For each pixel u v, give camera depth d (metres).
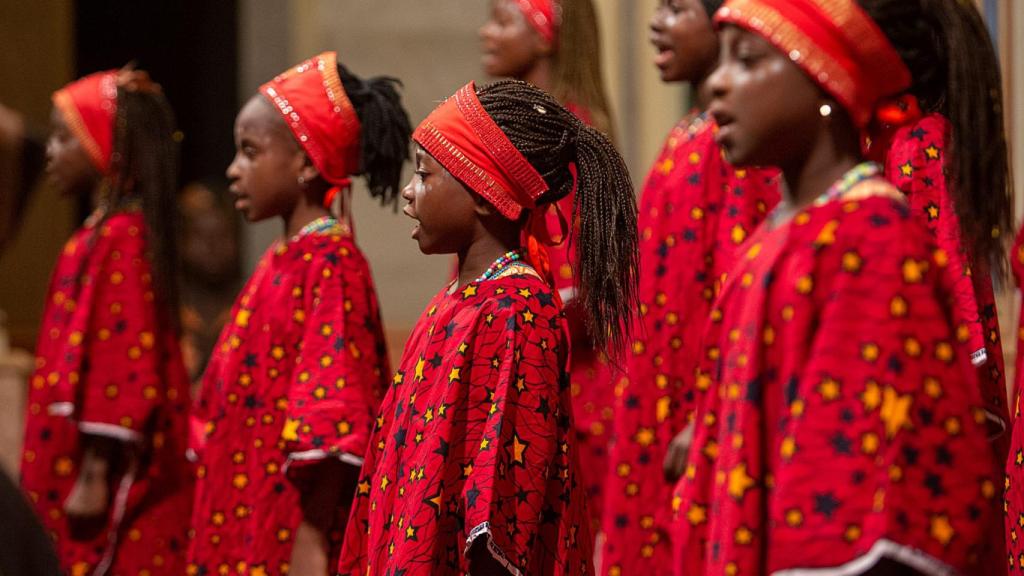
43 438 6.18
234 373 4.94
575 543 3.65
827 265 2.81
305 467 4.58
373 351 4.79
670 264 4.86
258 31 11.16
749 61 2.94
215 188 10.35
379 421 3.92
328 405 4.57
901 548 2.66
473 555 3.50
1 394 8.49
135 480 6.14
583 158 3.75
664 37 4.92
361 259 4.90
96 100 6.30
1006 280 3.54
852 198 2.84
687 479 3.17
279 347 4.84
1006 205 3.29
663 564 4.82
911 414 2.70
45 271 10.91
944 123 3.51
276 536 4.81
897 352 2.72
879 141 3.23
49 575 2.25
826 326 2.77
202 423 5.27
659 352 4.85
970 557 2.71
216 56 12.05
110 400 6.02
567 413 3.67
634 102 9.48
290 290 4.85
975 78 3.18
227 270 9.94
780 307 2.85
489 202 3.68
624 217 3.77
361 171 5.02
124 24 12.11
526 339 3.55
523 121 3.68
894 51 2.93
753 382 2.86
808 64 2.89
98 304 6.10
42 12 11.02
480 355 3.56
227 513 4.91
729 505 2.86
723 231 4.78
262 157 4.95
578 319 5.51
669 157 4.98
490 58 6.22
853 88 2.90
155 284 6.21
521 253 3.76
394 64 10.77
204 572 4.93
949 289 2.84
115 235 6.16
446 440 3.50
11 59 10.86
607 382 5.72
